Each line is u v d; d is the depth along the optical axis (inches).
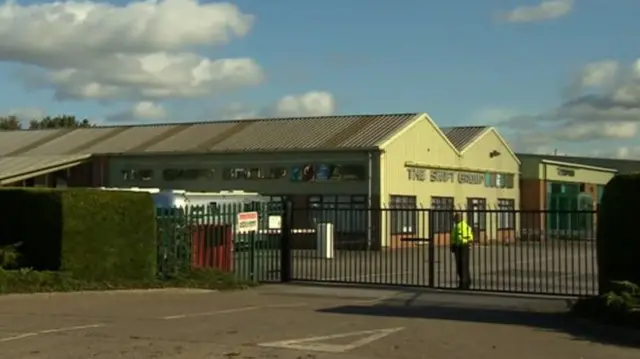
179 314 592.4
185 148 1877.5
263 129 1945.1
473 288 821.9
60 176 1979.6
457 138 2068.2
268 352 433.7
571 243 1047.0
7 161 1968.5
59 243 733.3
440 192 1875.0
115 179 1937.7
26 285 698.8
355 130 1790.1
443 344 466.6
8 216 764.0
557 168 2340.1
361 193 1662.2
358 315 599.2
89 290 718.5
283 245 863.7
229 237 863.1
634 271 599.5
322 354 429.4
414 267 1096.8
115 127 2234.3
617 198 609.3
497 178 2146.9
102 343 459.5
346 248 1243.8
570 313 606.2
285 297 728.3
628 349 456.1
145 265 776.3
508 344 470.3
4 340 469.4
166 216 807.1
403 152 1740.9
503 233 1176.8
